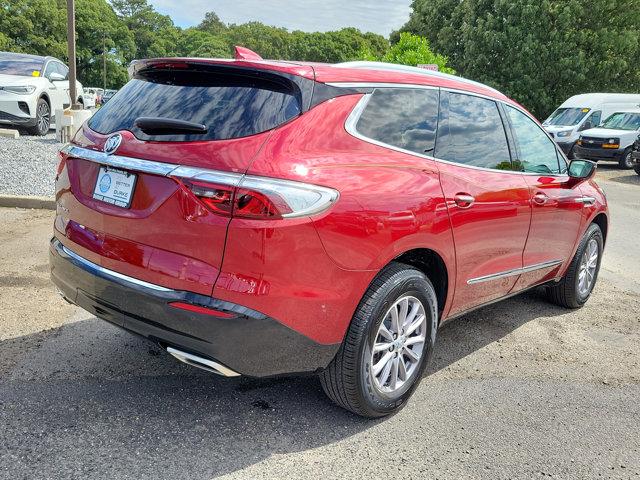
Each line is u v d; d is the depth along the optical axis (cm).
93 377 335
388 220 283
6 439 270
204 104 276
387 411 313
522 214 393
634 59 3045
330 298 268
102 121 312
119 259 277
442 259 325
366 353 289
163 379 340
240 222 245
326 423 307
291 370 272
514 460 286
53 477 247
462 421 320
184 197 254
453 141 349
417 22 3997
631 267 692
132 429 287
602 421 330
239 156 252
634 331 477
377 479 263
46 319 410
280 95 272
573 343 444
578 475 278
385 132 306
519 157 411
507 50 3050
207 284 251
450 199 323
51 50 6781
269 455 276
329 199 260
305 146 266
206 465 264
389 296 292
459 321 479
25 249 564
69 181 312
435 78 354
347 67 308
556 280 493
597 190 525
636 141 1662
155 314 264
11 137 1305
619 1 2919
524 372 388
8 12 6431
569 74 2906
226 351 254
